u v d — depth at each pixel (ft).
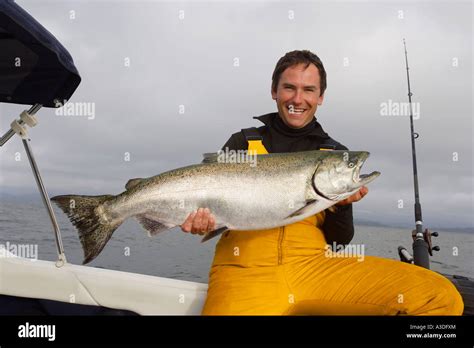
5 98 9.41
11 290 10.40
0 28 8.52
